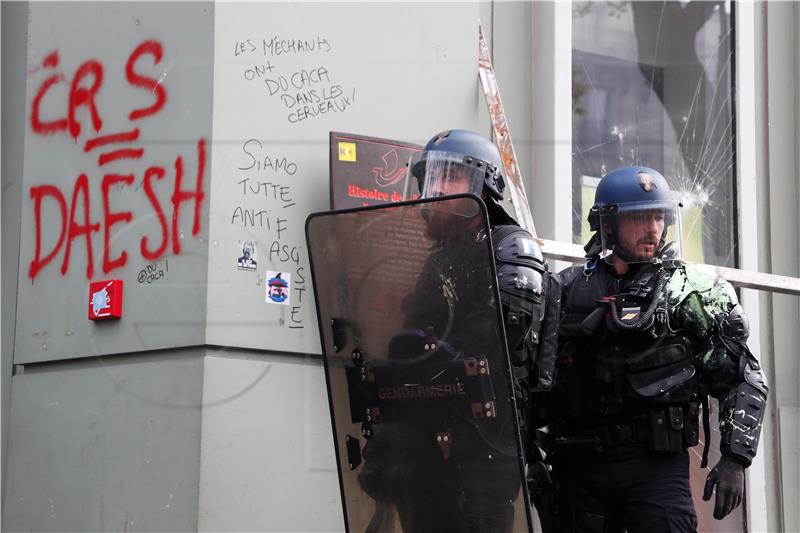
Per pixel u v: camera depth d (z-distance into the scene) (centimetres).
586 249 444
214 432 425
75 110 484
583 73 636
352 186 464
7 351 512
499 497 358
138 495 437
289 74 461
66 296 475
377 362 376
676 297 416
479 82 539
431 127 503
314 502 447
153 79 457
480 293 357
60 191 484
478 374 359
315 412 452
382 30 491
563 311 429
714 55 688
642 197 425
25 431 483
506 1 601
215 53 440
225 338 431
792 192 700
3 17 539
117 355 454
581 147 631
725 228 679
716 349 418
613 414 414
